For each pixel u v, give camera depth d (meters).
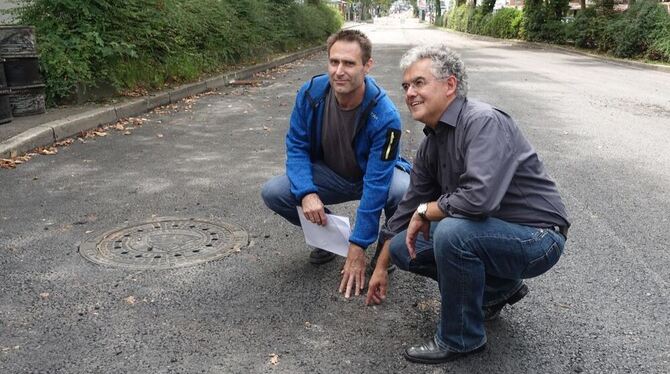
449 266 2.48
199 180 5.39
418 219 2.56
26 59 7.36
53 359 2.62
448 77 2.48
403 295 3.28
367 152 3.35
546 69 15.93
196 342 2.78
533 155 2.54
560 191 5.18
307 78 13.94
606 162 6.15
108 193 4.97
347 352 2.72
